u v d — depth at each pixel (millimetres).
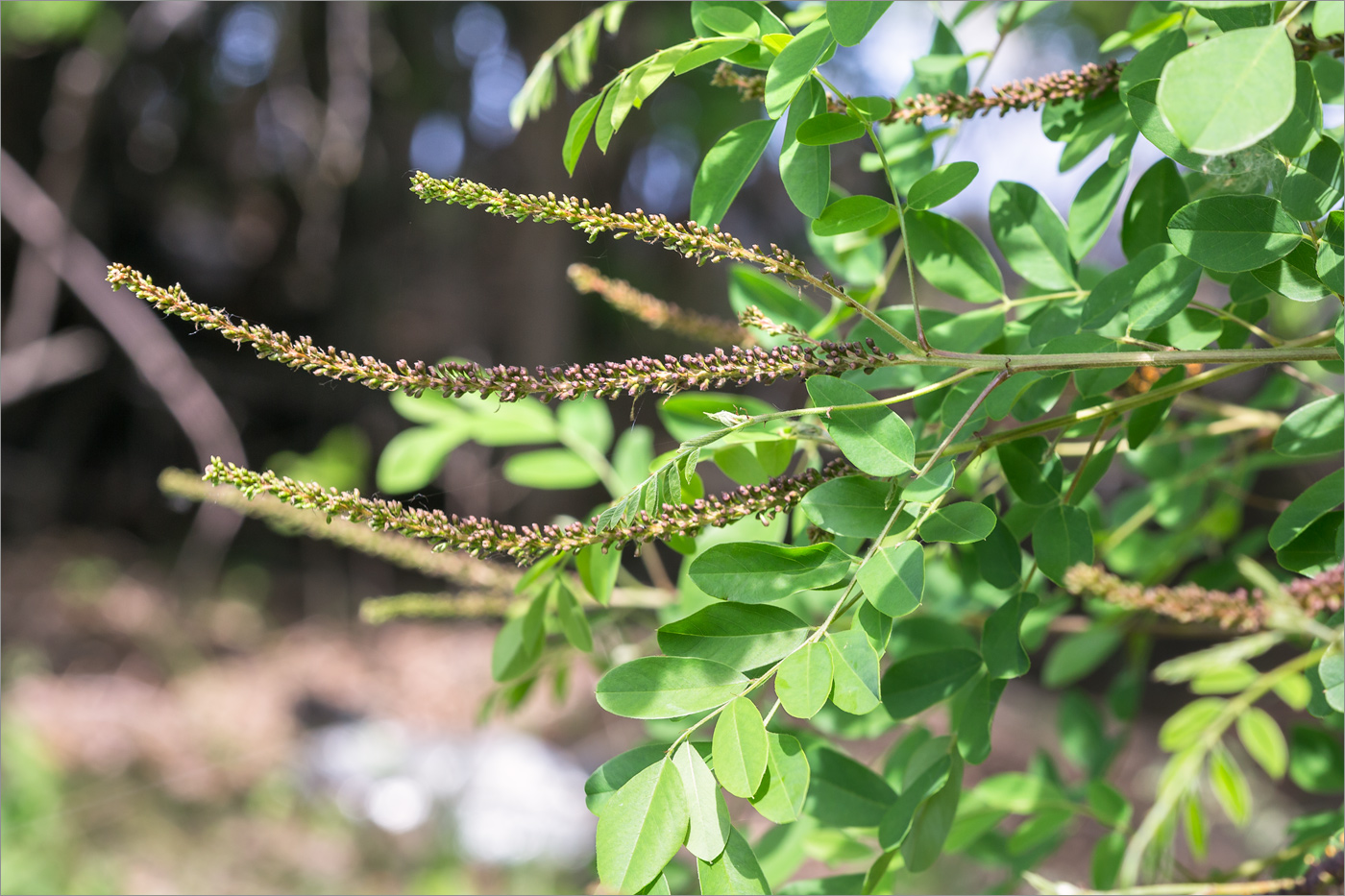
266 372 3961
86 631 3340
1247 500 699
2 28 3047
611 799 426
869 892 482
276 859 2232
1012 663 484
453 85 3598
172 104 3537
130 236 3814
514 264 3879
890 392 736
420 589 4035
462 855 2279
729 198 475
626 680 435
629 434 702
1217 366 535
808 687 428
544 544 448
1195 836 624
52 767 2365
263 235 3934
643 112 3264
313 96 3084
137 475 4156
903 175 560
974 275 541
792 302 610
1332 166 437
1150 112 447
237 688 3150
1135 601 443
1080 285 543
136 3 3004
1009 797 607
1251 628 433
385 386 434
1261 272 454
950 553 579
